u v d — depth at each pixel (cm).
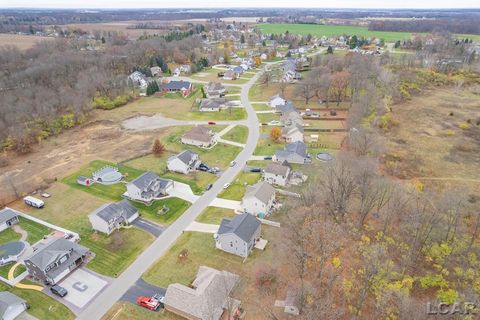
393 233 5462
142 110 11744
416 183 6800
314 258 4962
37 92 11419
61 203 6656
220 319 4181
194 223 6025
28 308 4438
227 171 7756
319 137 9344
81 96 11275
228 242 5238
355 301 4331
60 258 4925
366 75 12262
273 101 11856
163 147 8794
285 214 6116
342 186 5822
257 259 5175
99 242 5600
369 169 6538
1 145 8838
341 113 11094
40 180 7419
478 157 8056
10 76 13238
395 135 9269
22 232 5878
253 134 9725
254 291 4603
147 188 6706
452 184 6919
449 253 4909
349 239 5372
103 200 6738
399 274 4553
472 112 10781
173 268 5053
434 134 9294
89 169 7862
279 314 4259
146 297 4506
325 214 5888
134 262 5184
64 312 4375
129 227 5944
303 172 7562
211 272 4697
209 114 11325
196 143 9019
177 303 4281
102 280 4862
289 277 4791
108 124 10500
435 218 5447
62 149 8931
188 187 7125
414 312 3991
